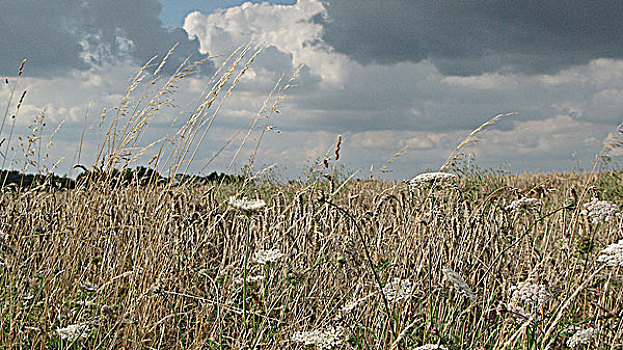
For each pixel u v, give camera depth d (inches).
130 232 163.9
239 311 134.3
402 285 123.9
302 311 146.3
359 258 155.9
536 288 113.3
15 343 124.5
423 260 141.6
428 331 116.4
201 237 170.1
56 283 139.8
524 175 401.1
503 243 158.1
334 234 162.6
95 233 162.1
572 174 295.9
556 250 158.1
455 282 114.3
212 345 129.0
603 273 130.0
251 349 116.0
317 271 161.5
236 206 111.5
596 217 135.1
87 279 150.9
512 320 114.7
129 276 144.3
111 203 167.5
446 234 151.3
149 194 171.6
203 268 159.2
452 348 113.8
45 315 126.6
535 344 109.1
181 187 173.3
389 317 112.7
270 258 127.8
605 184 290.0
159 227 154.8
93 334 129.8
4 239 156.9
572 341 107.3
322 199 109.0
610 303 134.7
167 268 152.7
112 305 137.1
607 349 124.3
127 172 178.9
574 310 129.3
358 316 135.1
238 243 176.2
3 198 180.9
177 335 139.9
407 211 159.9
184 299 152.1
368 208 193.9
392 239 164.2
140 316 137.5
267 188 247.3
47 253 161.6
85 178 167.2
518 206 154.1
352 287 154.6
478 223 158.7
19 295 132.9
